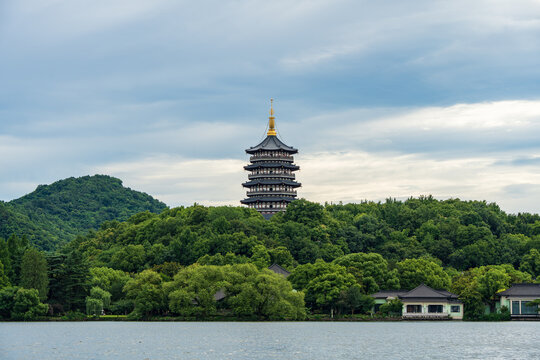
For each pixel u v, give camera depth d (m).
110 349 118.69
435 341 134.50
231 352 115.69
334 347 123.25
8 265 195.75
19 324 173.00
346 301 189.62
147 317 187.62
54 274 194.25
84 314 191.12
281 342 130.25
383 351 118.62
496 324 186.38
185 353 114.31
